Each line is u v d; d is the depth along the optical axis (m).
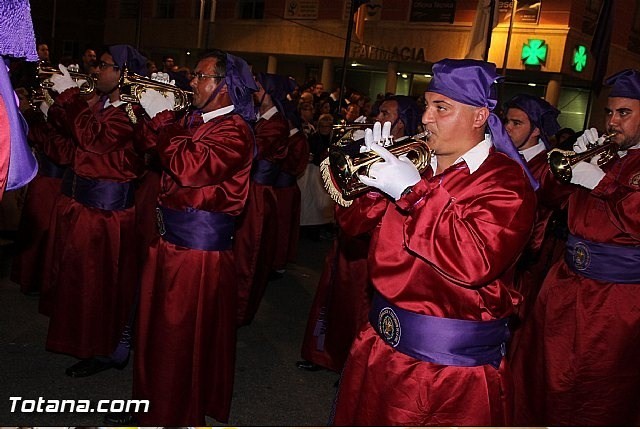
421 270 2.38
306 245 8.98
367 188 2.47
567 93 19.06
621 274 3.58
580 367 3.66
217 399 3.68
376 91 20.75
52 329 4.31
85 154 4.31
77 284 4.27
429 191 2.29
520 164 2.43
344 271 4.57
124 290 4.42
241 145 3.43
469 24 18.02
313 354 4.71
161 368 3.48
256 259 5.54
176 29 22.73
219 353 3.64
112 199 4.34
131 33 23.75
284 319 5.86
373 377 2.49
